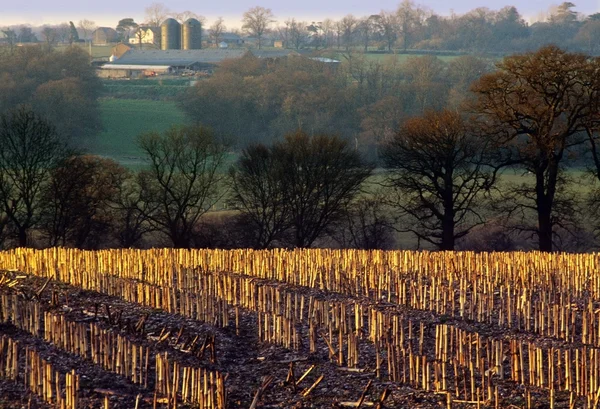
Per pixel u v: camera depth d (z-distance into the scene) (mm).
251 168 70062
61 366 24406
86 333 26469
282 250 42719
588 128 59312
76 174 66500
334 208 69250
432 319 30984
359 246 71312
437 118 63219
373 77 161375
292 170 68875
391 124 123500
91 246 69562
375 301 33406
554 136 59531
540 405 23125
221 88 140625
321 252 42531
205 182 72562
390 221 73625
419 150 63750
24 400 21953
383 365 26203
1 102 135125
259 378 25203
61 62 163250
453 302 31766
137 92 175125
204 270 37188
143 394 23141
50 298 31672
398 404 23250
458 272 36688
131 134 135375
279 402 23406
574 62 58156
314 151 69500
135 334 27969
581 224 65625
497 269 36125
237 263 38594
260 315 29750
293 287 35812
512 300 32875
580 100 59031
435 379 24156
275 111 138000
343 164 69500
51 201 66375
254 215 69438
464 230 68125
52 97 134000
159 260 36156
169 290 31297
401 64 194625
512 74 59656
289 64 175000
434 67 174125
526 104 58969
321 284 35562
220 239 69500
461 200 67875
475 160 64062
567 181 64250
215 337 28531
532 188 63125
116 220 70250
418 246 66312
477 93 61688
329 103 135250
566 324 28719
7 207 64875
